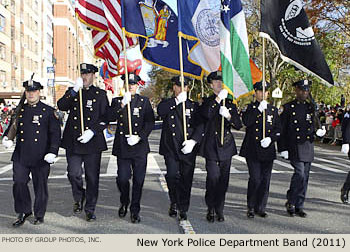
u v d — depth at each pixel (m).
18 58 36.75
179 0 5.96
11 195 7.21
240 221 5.55
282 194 7.25
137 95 5.78
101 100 5.74
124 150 5.50
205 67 6.47
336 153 15.13
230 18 6.00
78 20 6.38
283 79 28.52
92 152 5.55
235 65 5.95
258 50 24.98
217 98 5.45
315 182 8.55
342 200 6.65
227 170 5.56
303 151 5.79
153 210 6.14
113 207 6.32
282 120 5.98
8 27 33.97
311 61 6.33
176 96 5.75
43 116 5.43
